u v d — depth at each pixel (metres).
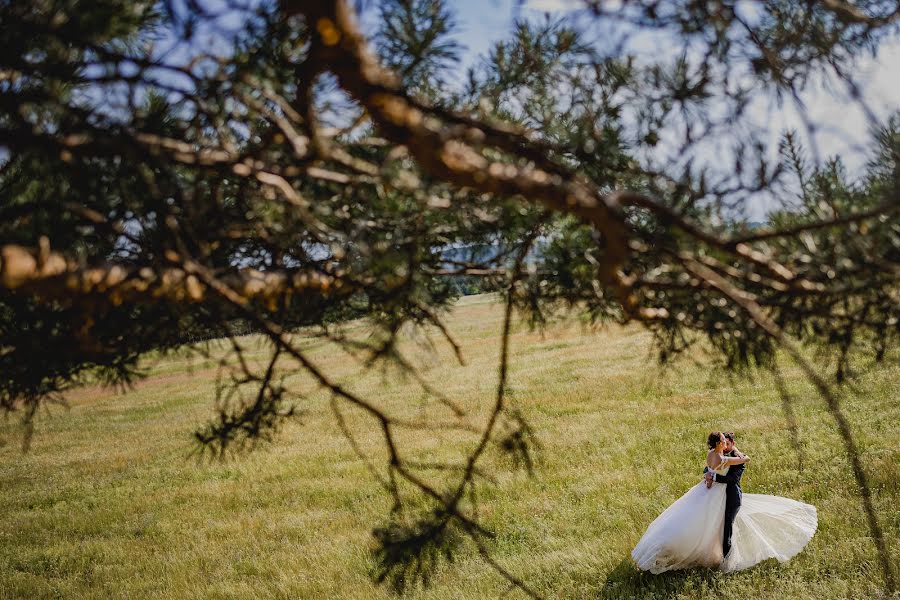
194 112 1.27
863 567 5.75
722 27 1.24
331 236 1.38
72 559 9.92
